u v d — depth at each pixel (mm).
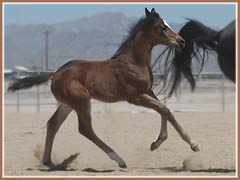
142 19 15109
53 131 15242
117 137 20516
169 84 15250
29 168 14906
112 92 14812
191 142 14867
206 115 28250
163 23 14875
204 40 14539
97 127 23469
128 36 15164
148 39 14977
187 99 41750
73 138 20156
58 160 16094
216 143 18828
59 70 15094
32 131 22281
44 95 43750
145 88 14969
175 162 15711
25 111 32719
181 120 25766
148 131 22094
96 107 35750
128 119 26625
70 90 14680
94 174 13711
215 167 14711
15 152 17359
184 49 14820
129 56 14977
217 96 45406
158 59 15180
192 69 15141
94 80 14766
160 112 14797
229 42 13469
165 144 18688
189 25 14734
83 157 16531
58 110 15305
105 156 16688
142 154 16953
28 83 15500
